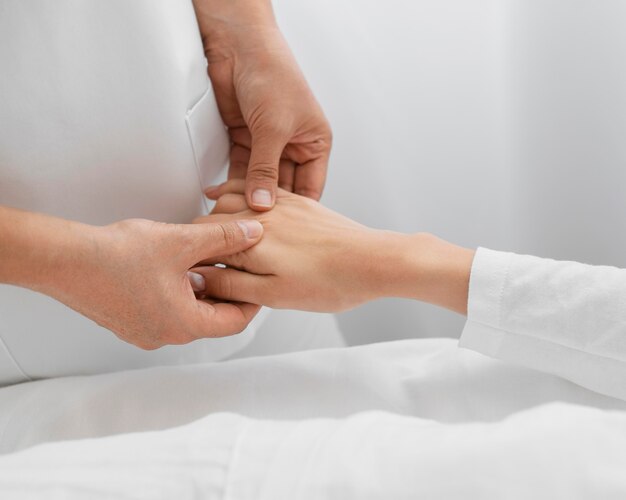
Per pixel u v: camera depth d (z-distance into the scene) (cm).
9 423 72
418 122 97
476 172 98
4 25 68
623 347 67
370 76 95
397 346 75
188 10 76
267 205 78
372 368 73
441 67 94
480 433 60
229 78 82
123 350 81
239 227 74
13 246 68
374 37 94
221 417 66
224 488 60
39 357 79
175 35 73
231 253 74
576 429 59
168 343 74
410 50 94
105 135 73
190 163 77
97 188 75
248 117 80
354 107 97
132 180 75
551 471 57
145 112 73
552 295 68
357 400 70
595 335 67
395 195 100
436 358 73
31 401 73
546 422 60
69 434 70
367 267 73
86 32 70
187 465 62
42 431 70
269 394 71
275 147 80
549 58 92
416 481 58
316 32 94
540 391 69
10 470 63
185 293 72
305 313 92
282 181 86
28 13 69
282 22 94
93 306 71
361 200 100
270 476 60
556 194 96
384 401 70
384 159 98
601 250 97
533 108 94
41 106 71
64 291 70
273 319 90
